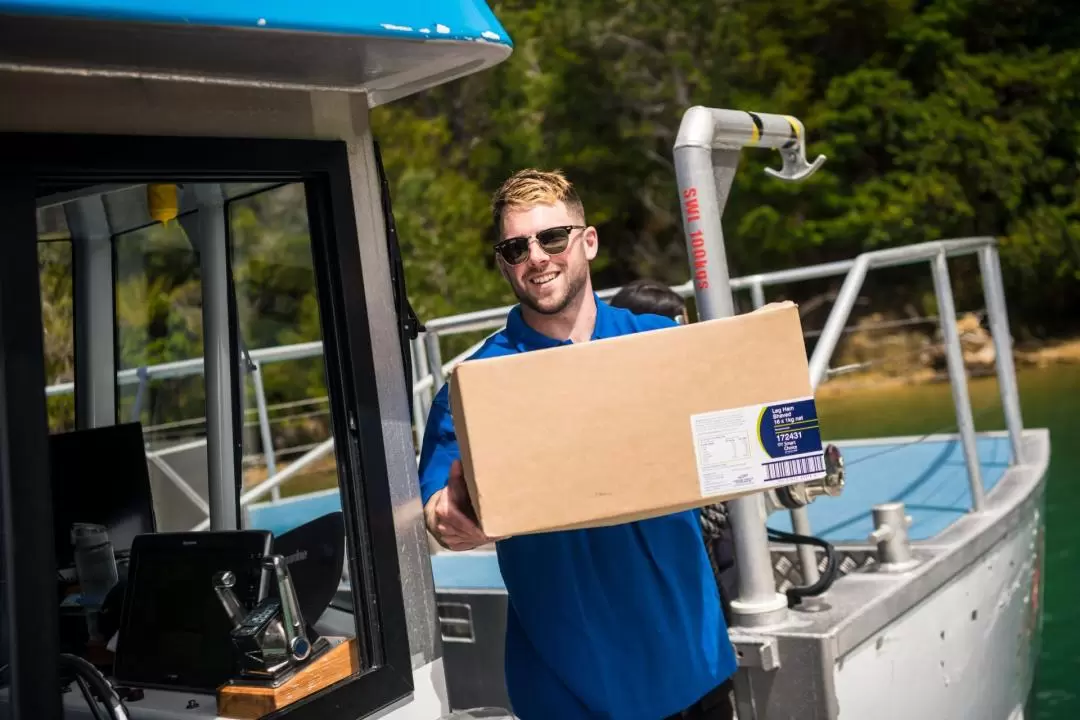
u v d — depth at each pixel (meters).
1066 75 20.58
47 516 1.34
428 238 19.50
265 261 1.96
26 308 1.35
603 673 2.18
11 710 1.32
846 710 2.49
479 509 1.59
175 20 1.31
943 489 4.29
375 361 1.78
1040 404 13.92
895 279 20.73
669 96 20.95
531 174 2.15
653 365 1.62
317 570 1.85
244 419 2.26
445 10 1.59
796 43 21.56
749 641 2.45
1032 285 20.81
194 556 1.87
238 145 1.60
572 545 2.19
